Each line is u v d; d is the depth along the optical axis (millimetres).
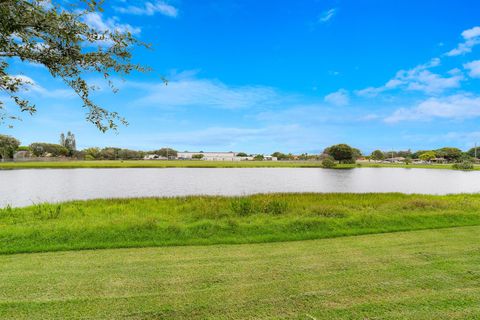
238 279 4414
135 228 7754
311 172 58750
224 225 8250
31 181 34281
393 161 161250
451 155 140875
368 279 4395
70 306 3566
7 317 3289
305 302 3676
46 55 3029
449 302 3674
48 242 6699
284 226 8227
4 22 2617
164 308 3527
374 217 9406
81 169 64812
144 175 46750
